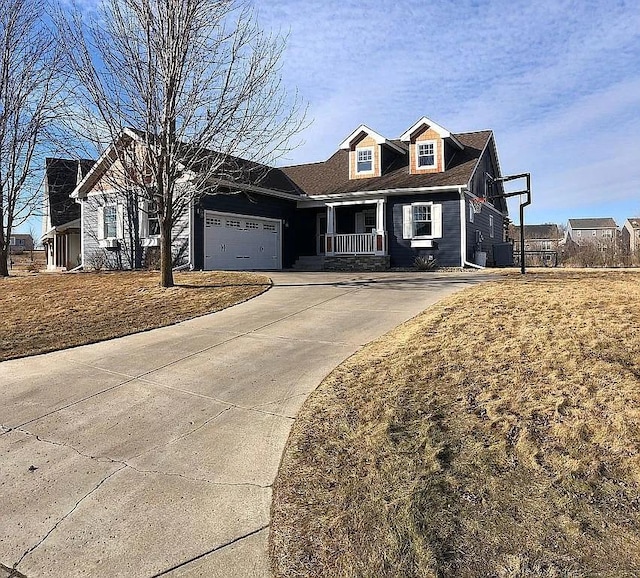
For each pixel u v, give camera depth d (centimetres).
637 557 259
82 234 2084
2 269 1786
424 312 820
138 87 1106
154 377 594
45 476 384
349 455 381
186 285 1242
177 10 1076
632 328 593
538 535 280
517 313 712
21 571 284
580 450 361
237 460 396
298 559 278
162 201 1184
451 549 273
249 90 1147
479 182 2112
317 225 2256
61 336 801
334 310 920
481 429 401
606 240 3400
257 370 602
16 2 1700
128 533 313
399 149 2172
